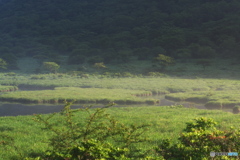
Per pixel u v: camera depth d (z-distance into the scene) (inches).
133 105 5910.4
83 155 1392.7
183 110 4089.6
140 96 7377.0
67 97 6378.0
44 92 7322.8
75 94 6978.4
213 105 5634.8
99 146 1407.5
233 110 5103.3
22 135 2482.8
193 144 1579.7
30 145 2154.3
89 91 7628.0
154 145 2036.2
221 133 1625.2
